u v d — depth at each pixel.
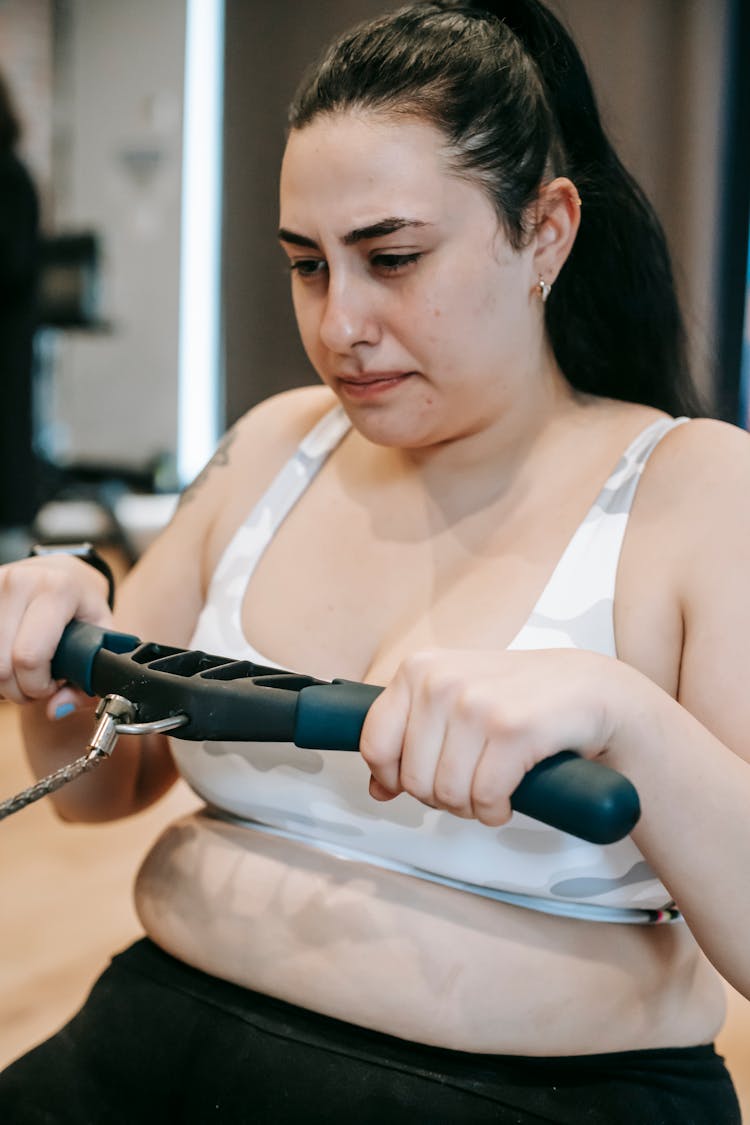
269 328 4.64
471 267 0.76
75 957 1.84
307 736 0.65
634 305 0.92
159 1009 0.80
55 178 6.15
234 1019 0.78
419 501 0.87
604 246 0.90
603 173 0.89
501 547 0.82
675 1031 0.77
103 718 0.67
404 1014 0.73
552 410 0.86
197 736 0.66
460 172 0.75
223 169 4.63
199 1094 0.76
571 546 0.79
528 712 0.59
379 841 0.77
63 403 6.31
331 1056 0.74
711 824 0.65
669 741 0.64
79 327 4.93
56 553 0.90
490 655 0.64
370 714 0.63
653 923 0.78
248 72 4.52
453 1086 0.72
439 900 0.75
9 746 2.76
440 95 0.75
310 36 4.43
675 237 3.54
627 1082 0.74
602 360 0.92
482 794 0.59
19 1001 1.70
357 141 0.74
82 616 0.83
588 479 0.82
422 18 0.79
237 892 0.80
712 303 3.51
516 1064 0.74
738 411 3.31
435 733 0.61
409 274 0.76
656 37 3.54
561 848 0.73
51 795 0.99
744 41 3.49
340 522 0.90
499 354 0.79
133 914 2.00
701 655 0.73
